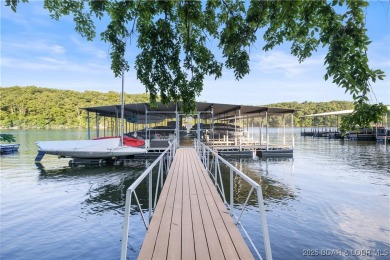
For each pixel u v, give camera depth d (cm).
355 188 1180
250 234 682
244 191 1137
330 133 5253
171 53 416
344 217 808
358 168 1727
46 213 861
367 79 246
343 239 656
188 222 417
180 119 2786
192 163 1077
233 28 412
